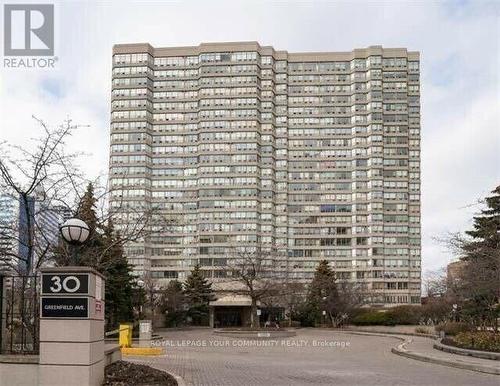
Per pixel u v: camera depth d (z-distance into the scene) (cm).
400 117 12306
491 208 3603
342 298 7612
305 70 12612
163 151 12162
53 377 1141
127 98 12131
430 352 2531
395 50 12494
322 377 1634
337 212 12219
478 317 3462
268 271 7269
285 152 12375
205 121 12112
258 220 11850
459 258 3725
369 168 12206
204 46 12312
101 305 1249
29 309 1414
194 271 8331
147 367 1422
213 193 11906
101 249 2175
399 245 11975
